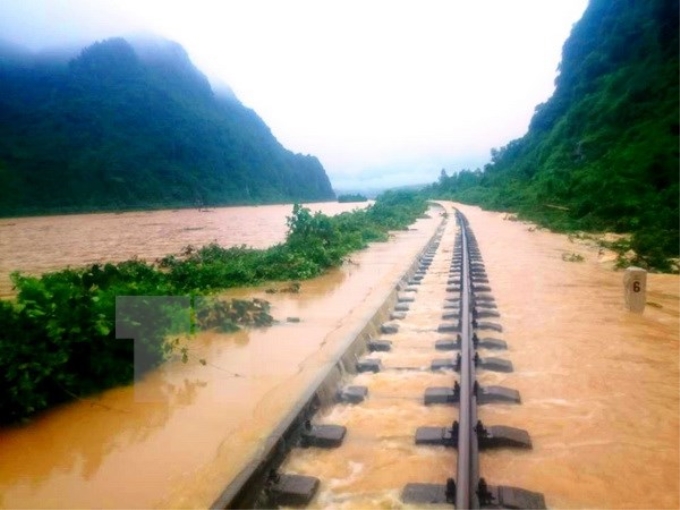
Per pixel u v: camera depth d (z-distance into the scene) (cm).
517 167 6938
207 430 445
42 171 11712
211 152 15912
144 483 366
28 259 2122
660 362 602
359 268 1401
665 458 388
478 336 720
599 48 6128
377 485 358
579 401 493
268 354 660
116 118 14525
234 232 3894
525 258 1559
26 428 459
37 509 337
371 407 495
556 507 330
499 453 395
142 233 4072
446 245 2025
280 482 353
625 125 4431
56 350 512
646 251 1363
